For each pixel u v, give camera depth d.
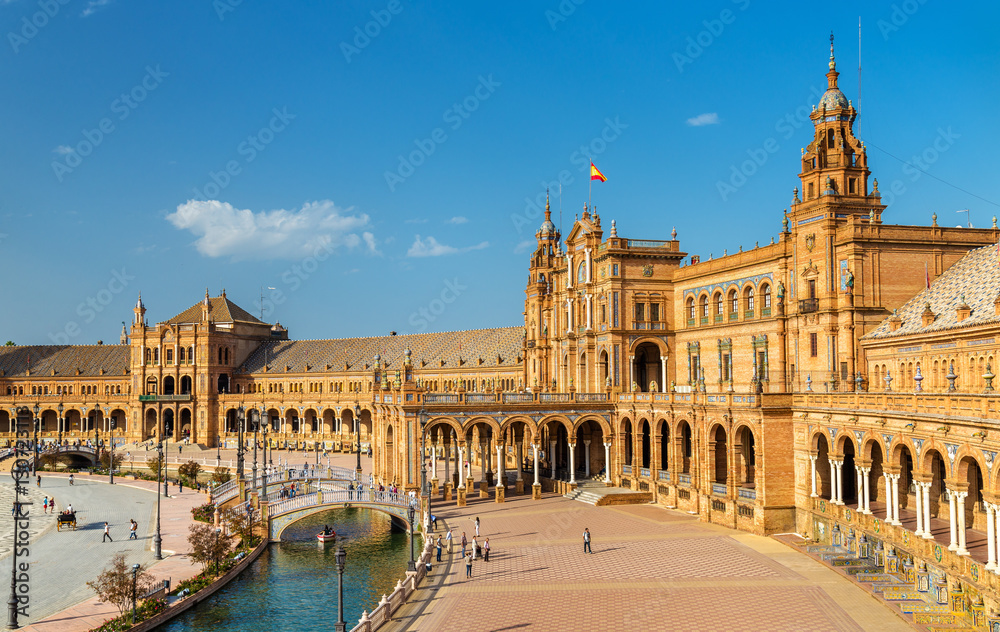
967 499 49.59
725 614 45.19
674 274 91.69
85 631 49.78
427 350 147.50
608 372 91.06
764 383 74.44
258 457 135.88
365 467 123.06
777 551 58.16
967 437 41.78
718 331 84.75
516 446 92.00
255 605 56.44
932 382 57.91
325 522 86.44
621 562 57.34
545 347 110.50
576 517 73.88
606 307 91.19
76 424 169.88
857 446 54.84
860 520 54.12
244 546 71.19
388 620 46.41
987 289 56.25
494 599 49.72
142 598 54.16
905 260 68.19
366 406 144.75
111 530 81.19
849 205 69.44
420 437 83.31
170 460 132.88
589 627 44.16
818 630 41.91
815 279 71.12
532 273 115.12
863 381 65.81
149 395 160.75
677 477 77.00
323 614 54.38
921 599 45.12
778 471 63.50
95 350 178.00
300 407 153.75
